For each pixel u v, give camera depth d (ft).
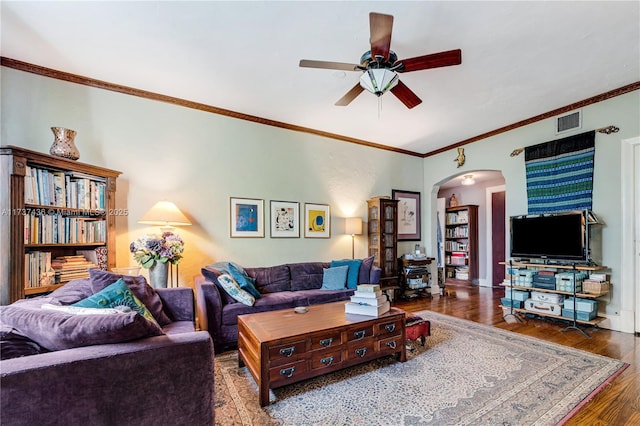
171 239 9.98
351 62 9.06
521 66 9.25
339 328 7.08
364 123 14.08
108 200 9.61
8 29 7.49
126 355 3.49
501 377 7.22
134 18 7.11
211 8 6.79
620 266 10.86
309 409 5.97
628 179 10.75
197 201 11.91
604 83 10.46
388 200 16.12
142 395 3.57
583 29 7.53
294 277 12.73
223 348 9.33
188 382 3.86
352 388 6.75
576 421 5.57
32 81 9.27
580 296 10.88
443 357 8.39
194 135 11.93
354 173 16.26
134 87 10.66
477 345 9.28
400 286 17.11
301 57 8.79
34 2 6.53
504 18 7.11
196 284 10.10
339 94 11.15
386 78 7.32
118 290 6.22
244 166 12.98
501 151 14.80
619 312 10.83
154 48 8.33
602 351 8.86
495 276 21.09
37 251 8.08
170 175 11.43
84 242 9.02
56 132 8.48
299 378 6.51
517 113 13.01
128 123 10.71
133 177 10.77
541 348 9.05
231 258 12.53
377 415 5.76
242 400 6.32
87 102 10.07
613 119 11.10
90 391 3.30
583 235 10.98
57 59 8.92
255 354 6.46
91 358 3.33
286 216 14.01
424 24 7.30
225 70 9.51
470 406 6.03
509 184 14.48
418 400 6.25
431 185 18.71
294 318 7.72
